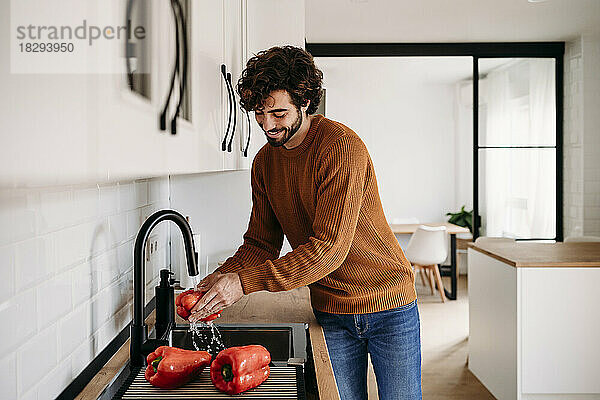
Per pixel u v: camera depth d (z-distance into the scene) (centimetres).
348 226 169
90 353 143
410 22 522
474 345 416
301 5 244
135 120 47
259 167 197
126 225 177
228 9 125
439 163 840
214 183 268
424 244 643
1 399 96
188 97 73
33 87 31
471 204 841
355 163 170
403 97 830
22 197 104
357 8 475
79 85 36
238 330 183
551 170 619
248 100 158
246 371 127
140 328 148
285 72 157
